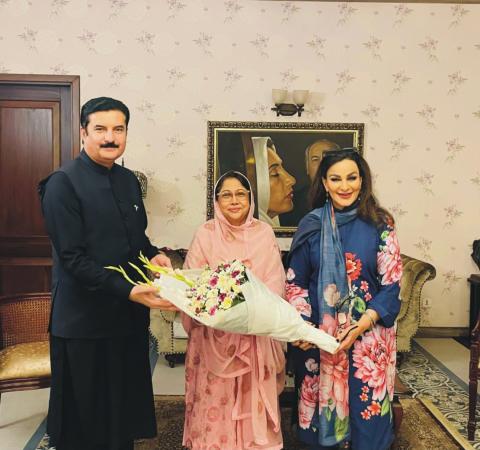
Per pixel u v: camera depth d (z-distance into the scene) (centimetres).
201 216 452
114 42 436
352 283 188
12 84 436
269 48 442
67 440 200
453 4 439
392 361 192
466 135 450
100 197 195
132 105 441
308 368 195
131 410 209
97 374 199
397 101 447
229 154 445
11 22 429
